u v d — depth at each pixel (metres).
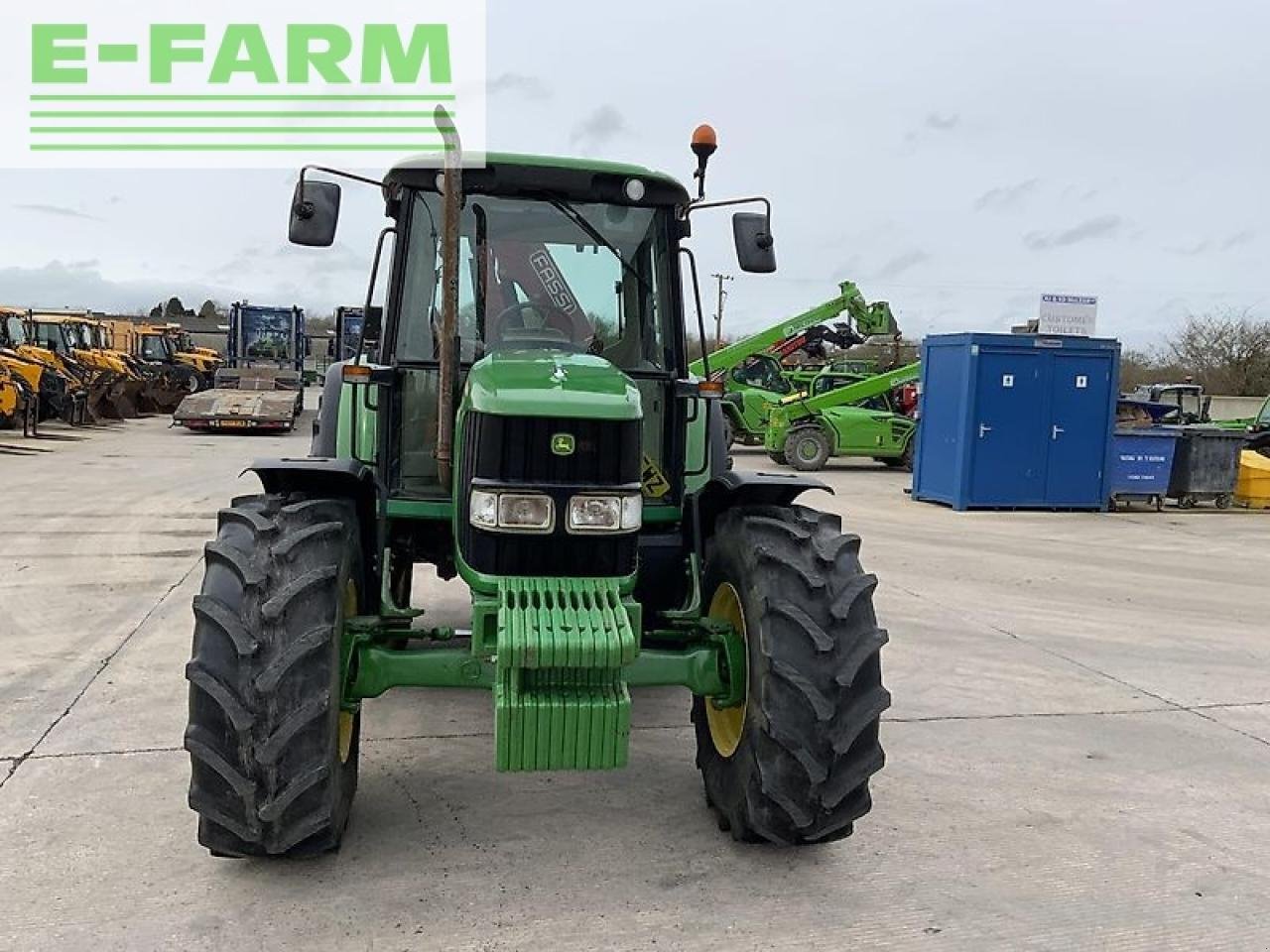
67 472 13.44
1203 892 3.35
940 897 3.24
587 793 3.93
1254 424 18.17
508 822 3.65
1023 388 13.05
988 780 4.23
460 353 3.90
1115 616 7.35
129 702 4.73
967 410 12.89
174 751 4.16
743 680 3.45
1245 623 7.27
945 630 6.76
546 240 4.03
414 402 3.93
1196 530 12.11
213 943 2.82
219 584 3.08
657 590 4.02
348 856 3.35
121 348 27.55
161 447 17.41
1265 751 4.70
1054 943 3.01
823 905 3.16
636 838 3.56
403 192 3.98
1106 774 4.34
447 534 4.27
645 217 4.12
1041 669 5.90
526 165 3.91
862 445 17.55
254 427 20.80
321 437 5.61
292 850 3.10
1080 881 3.39
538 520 3.18
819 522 3.64
